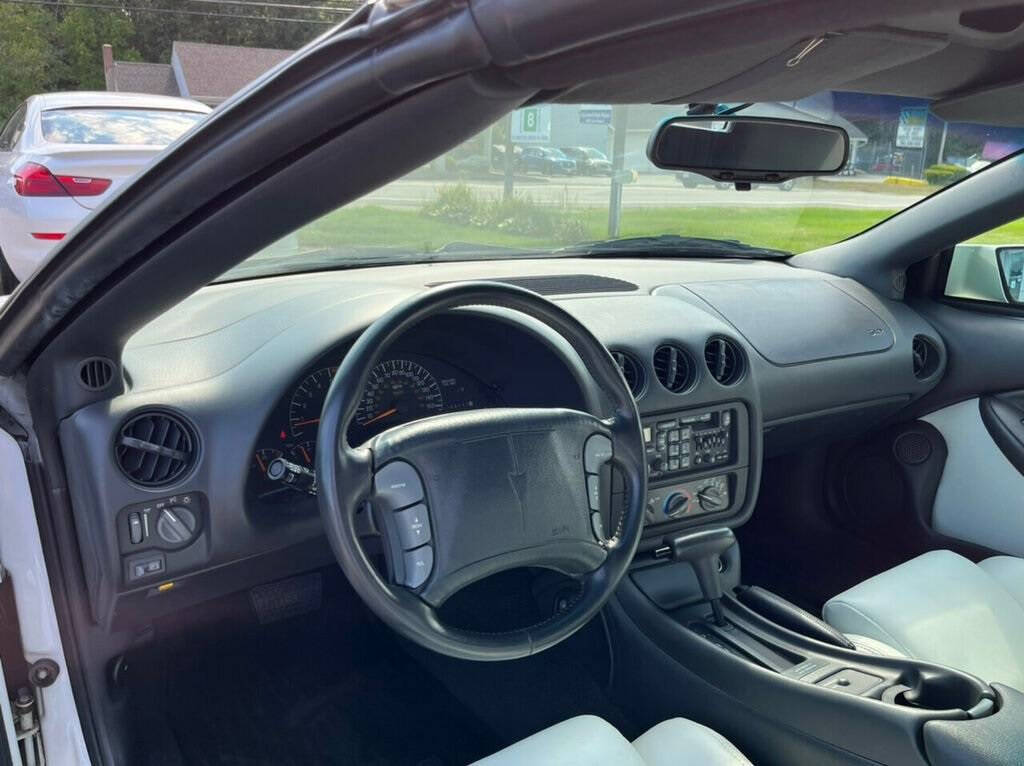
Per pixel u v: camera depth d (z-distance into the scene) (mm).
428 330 1915
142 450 1587
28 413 1525
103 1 25922
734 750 1485
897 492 2855
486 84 802
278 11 15414
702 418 2227
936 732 1475
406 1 758
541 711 2264
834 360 2545
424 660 2475
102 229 1120
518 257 2803
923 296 2867
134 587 1615
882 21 686
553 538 1415
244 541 1711
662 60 742
